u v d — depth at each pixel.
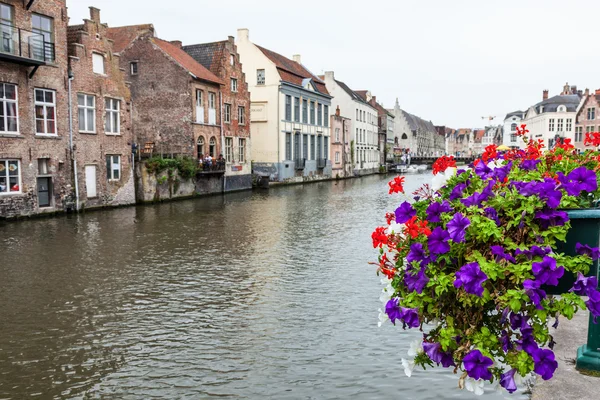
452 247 3.13
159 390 5.96
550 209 3.15
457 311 3.19
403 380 6.13
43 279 10.95
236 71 40.44
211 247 14.70
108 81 26.23
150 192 29.12
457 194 3.69
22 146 21.53
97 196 25.67
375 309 8.82
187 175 32.19
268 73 46.78
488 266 2.90
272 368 6.50
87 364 6.68
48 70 22.70
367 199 31.78
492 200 3.32
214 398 5.77
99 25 25.64
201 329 7.90
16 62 20.97
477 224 3.09
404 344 7.26
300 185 48.19
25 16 21.50
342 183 51.91
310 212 24.17
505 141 117.62
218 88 37.62
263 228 18.62
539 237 3.11
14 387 6.05
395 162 100.69
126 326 8.05
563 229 3.11
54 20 22.94
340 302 9.23
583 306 2.87
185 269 11.87
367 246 14.83
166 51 34.56
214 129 37.22
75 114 24.27
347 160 66.75
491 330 3.19
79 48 24.39
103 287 10.31
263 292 9.88
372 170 80.69
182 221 20.64
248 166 41.94
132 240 15.89
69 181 23.94
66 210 23.70
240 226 19.16
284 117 47.94
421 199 4.00
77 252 13.93
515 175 4.05
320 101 56.47
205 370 6.47
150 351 7.07
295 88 49.91
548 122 71.19
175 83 34.41
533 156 5.29
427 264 3.17
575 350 5.11
